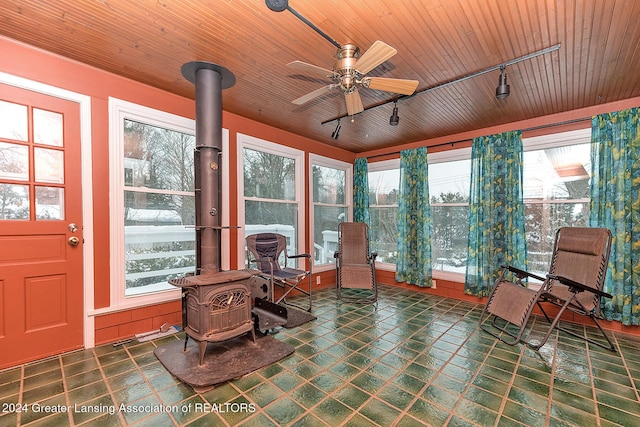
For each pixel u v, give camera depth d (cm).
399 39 197
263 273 342
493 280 365
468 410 166
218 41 203
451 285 412
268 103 312
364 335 273
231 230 341
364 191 516
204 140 231
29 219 216
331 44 205
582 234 287
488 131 384
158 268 286
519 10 169
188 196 309
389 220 505
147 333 267
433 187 445
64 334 230
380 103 306
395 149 488
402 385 191
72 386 187
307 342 256
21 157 213
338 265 409
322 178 486
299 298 400
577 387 190
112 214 252
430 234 429
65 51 218
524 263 344
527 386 191
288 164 422
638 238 276
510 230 353
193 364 210
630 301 279
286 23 183
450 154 422
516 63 226
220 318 218
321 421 156
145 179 278
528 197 358
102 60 231
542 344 244
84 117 238
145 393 180
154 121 279
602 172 294
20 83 209
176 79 263
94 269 244
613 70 235
